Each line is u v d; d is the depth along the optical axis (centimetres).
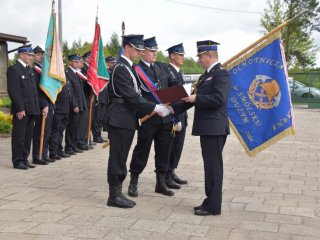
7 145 995
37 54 819
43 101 788
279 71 582
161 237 437
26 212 509
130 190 590
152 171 747
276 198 587
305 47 3112
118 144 530
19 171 728
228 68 593
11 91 730
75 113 888
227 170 765
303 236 446
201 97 496
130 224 473
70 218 490
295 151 978
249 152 598
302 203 564
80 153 916
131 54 534
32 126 773
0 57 1845
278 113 585
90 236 436
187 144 1075
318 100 2317
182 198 584
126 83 519
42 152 797
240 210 531
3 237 432
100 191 609
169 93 508
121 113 529
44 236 435
